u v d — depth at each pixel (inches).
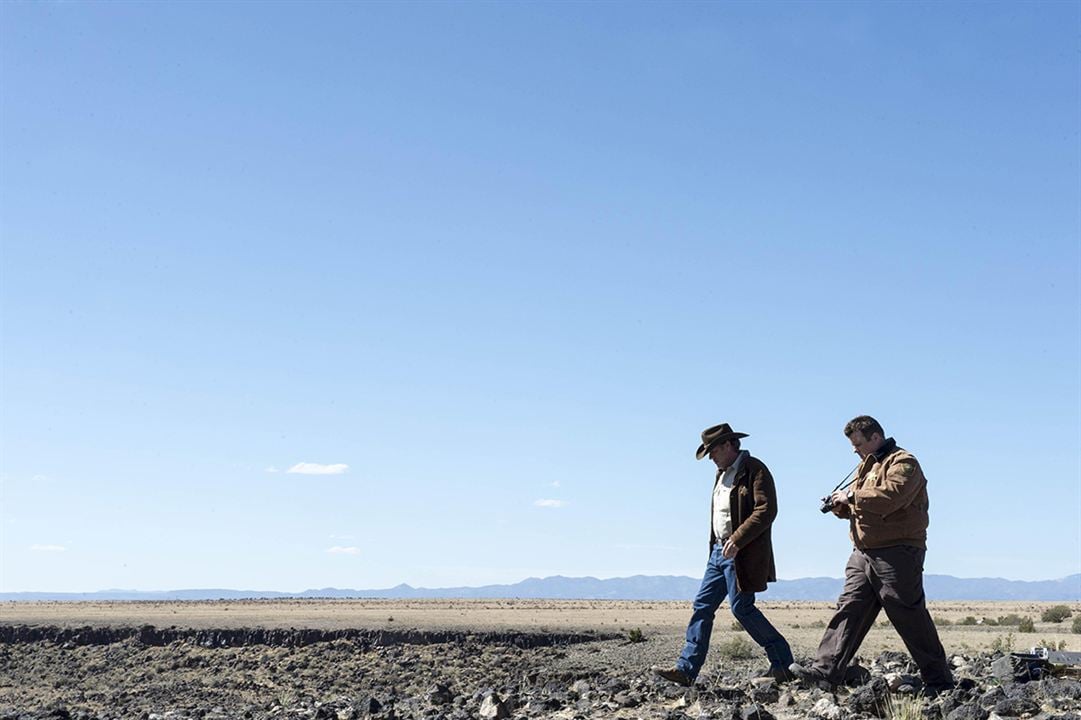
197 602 6756.9
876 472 458.3
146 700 1820.9
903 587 457.1
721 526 514.3
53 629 2974.9
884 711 423.5
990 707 420.2
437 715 551.2
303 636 2726.4
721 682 549.3
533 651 2442.2
